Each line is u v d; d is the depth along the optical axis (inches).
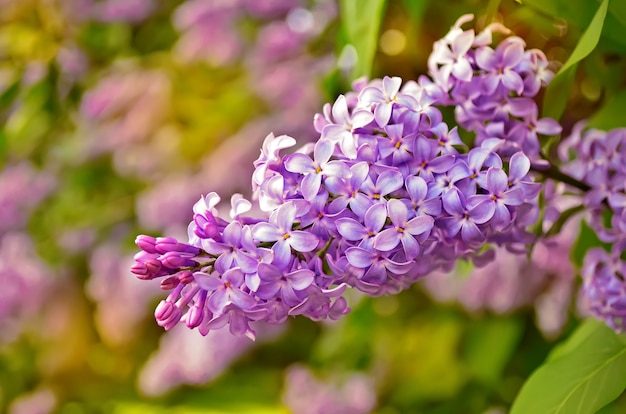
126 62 34.9
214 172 33.1
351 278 17.0
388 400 31.2
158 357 34.4
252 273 16.6
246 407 34.4
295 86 30.7
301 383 31.8
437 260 18.1
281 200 16.9
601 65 20.9
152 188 35.9
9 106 32.9
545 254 23.9
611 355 19.0
